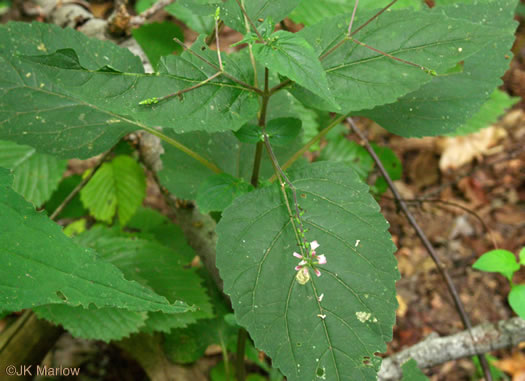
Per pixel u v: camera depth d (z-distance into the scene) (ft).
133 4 2.85
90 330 1.50
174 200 1.64
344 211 1.10
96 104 1.01
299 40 0.98
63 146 1.29
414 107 1.35
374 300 1.04
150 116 1.03
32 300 0.95
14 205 1.00
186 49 1.07
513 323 1.70
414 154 3.49
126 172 2.13
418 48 1.09
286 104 1.53
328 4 1.66
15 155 1.84
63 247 1.00
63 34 1.20
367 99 1.07
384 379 1.73
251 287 1.05
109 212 2.12
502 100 2.52
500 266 1.53
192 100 1.05
